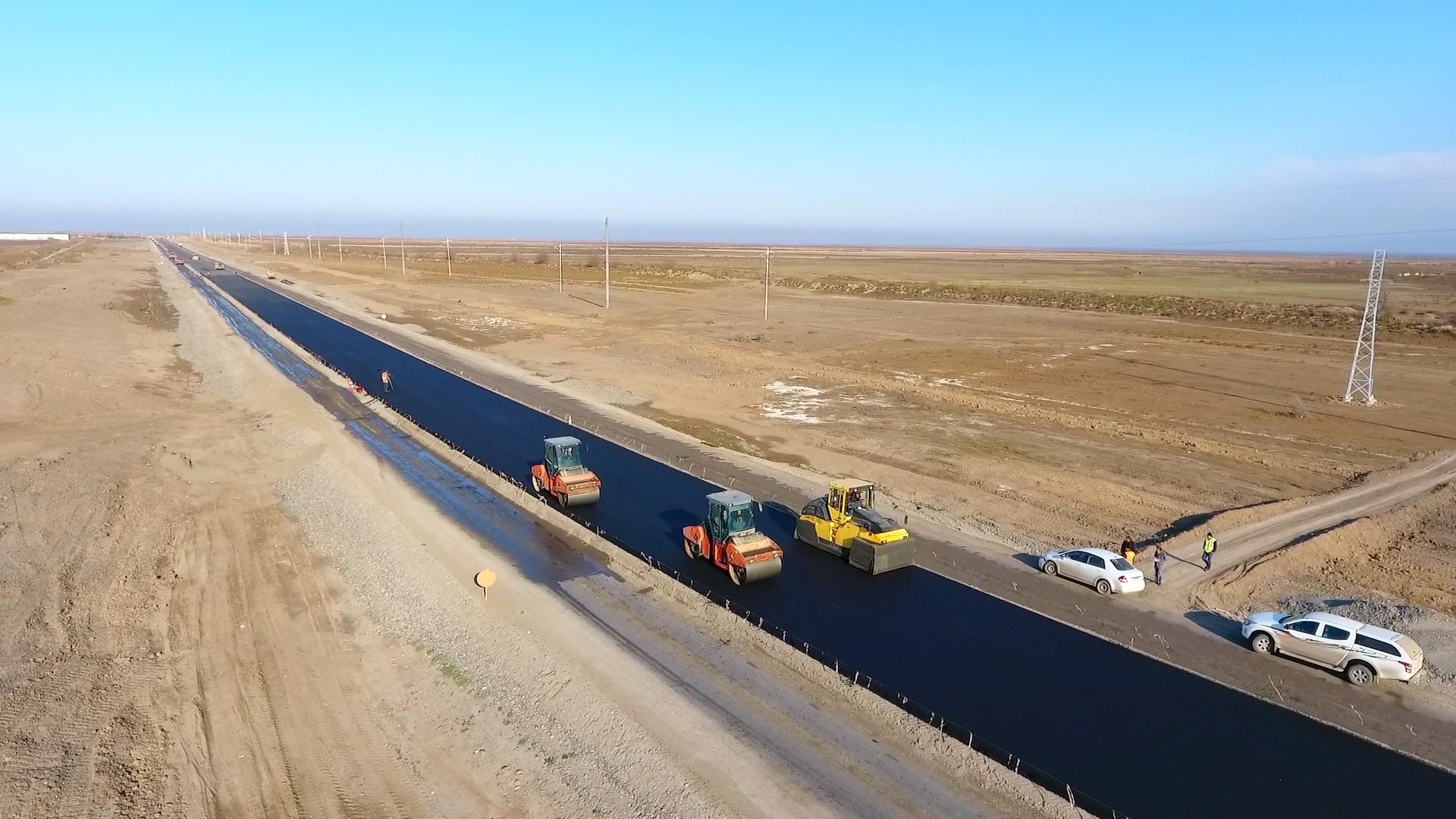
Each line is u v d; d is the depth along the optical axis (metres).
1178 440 44.62
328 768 17.12
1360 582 26.91
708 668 20.48
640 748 17.38
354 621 23.52
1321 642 20.97
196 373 61.59
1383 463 41.19
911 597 25.28
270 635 22.61
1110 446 43.62
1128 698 19.73
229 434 43.72
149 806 15.76
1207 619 24.12
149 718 18.59
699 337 81.81
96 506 31.88
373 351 71.38
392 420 46.75
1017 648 22.16
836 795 15.89
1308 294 130.38
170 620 23.30
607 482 36.34
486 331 85.25
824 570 27.44
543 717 18.70
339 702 19.55
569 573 26.20
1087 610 24.56
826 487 36.22
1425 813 15.76
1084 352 73.81
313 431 43.34
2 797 15.63
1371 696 19.89
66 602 23.92
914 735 17.75
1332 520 32.56
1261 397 55.94
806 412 51.09
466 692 19.84
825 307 109.38
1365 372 60.38
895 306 111.19
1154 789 16.33
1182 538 30.28
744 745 17.42
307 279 146.62
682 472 38.12
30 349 62.38
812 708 18.80
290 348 70.94
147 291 114.56
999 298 120.31
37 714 18.41
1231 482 37.81
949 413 50.78
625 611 23.50
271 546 28.89
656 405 52.69
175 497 33.56
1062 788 16.33
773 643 21.50
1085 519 32.75
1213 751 17.64
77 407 47.72
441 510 32.06
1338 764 17.23
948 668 21.02
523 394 55.28
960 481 37.44
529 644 21.70
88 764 16.81
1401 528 32.03
